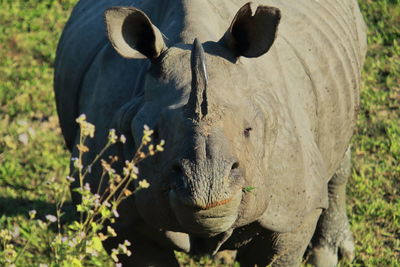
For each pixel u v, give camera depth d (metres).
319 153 20.25
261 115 15.77
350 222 28.03
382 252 26.69
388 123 33.59
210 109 14.17
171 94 15.18
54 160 31.20
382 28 40.50
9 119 34.12
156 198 15.38
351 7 25.77
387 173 30.70
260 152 15.81
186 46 15.92
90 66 21.59
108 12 15.55
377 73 37.09
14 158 31.36
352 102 23.44
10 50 39.53
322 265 26.67
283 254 19.88
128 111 16.94
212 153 13.82
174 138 14.45
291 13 21.86
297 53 20.97
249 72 17.72
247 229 18.75
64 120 23.14
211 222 14.16
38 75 37.47
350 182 30.11
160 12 18.95
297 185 18.81
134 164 16.55
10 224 26.94
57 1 44.00
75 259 16.20
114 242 19.11
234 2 19.41
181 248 18.66
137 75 18.66
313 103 20.97
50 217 16.72
